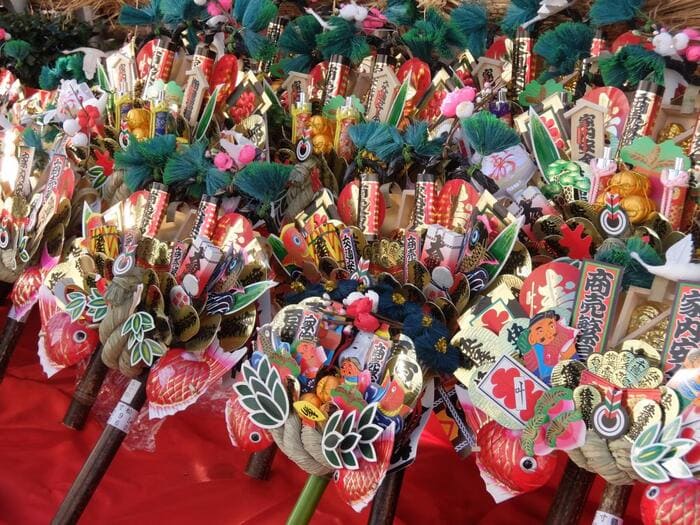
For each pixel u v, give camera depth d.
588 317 0.82
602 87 1.02
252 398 0.91
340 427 0.86
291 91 1.36
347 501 0.87
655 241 0.87
